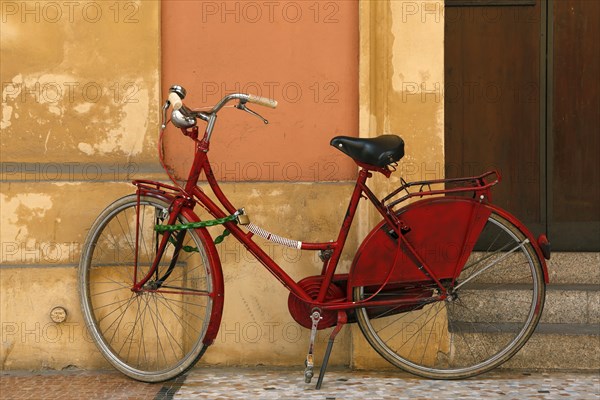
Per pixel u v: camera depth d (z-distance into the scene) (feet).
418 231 12.37
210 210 12.41
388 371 13.29
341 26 13.69
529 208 15.47
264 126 13.78
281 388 12.21
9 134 13.52
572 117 15.42
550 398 11.59
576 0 15.31
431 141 13.23
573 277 15.03
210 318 12.18
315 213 13.55
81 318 13.20
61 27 13.51
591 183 15.40
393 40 13.20
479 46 15.42
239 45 13.75
